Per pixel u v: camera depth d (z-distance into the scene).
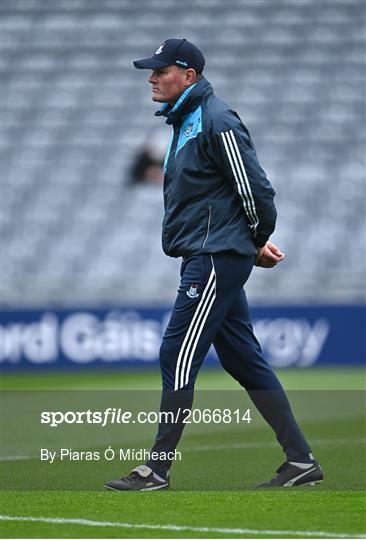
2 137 73.94
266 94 73.00
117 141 72.19
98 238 66.25
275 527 13.05
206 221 16.70
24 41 80.56
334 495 15.66
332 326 51.38
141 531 12.82
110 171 70.50
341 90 72.88
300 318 51.47
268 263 17.94
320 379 45.41
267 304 51.59
